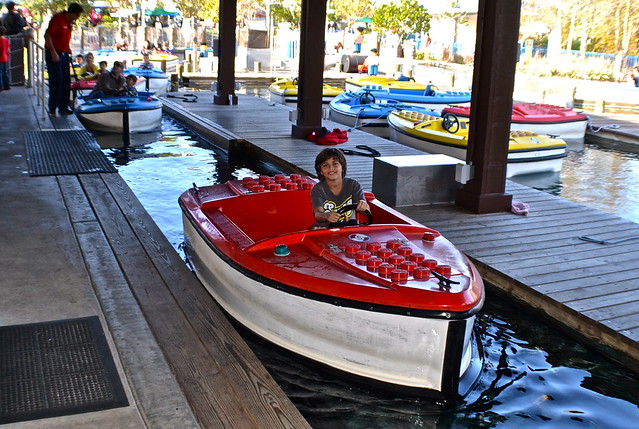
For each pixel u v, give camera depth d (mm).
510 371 3877
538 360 4020
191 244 4848
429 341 3238
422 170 6566
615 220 6207
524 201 6879
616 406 3543
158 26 35969
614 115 15852
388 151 9516
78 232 5078
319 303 3424
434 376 3297
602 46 31422
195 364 3215
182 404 2826
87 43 30953
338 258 3625
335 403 3463
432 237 3953
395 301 3213
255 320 3889
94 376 2992
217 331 3564
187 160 9609
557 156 9898
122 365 3127
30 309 3668
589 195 8695
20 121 10141
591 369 3922
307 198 4906
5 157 7590
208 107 13961
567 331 4273
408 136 10727
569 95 17188
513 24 6020
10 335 3336
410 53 31344
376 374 3400
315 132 10234
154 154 9961
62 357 3146
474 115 6312
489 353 4086
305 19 10039
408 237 4008
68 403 2762
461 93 15969
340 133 10156
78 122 10234
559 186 9188
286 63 28500
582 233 5773
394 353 3318
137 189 7863
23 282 4055
